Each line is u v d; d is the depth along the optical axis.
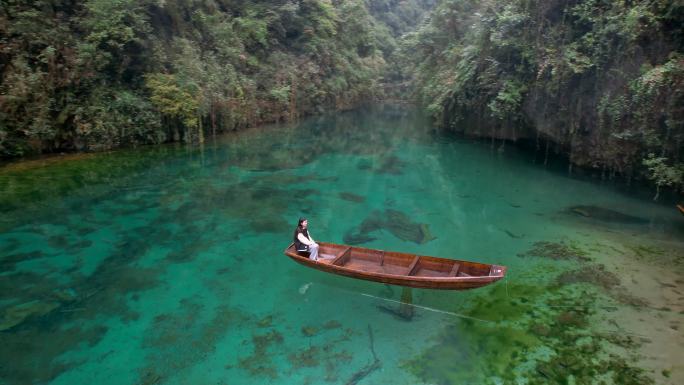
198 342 7.00
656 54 12.19
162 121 19.78
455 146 22.53
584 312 7.47
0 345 6.89
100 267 9.38
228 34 25.14
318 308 7.91
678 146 11.43
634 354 6.38
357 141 24.31
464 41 24.08
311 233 11.35
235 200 13.76
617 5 13.01
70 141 17.23
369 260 8.71
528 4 16.33
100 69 17.66
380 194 14.69
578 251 9.82
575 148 15.90
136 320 7.57
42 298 8.19
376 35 48.97
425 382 6.04
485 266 7.70
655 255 9.47
